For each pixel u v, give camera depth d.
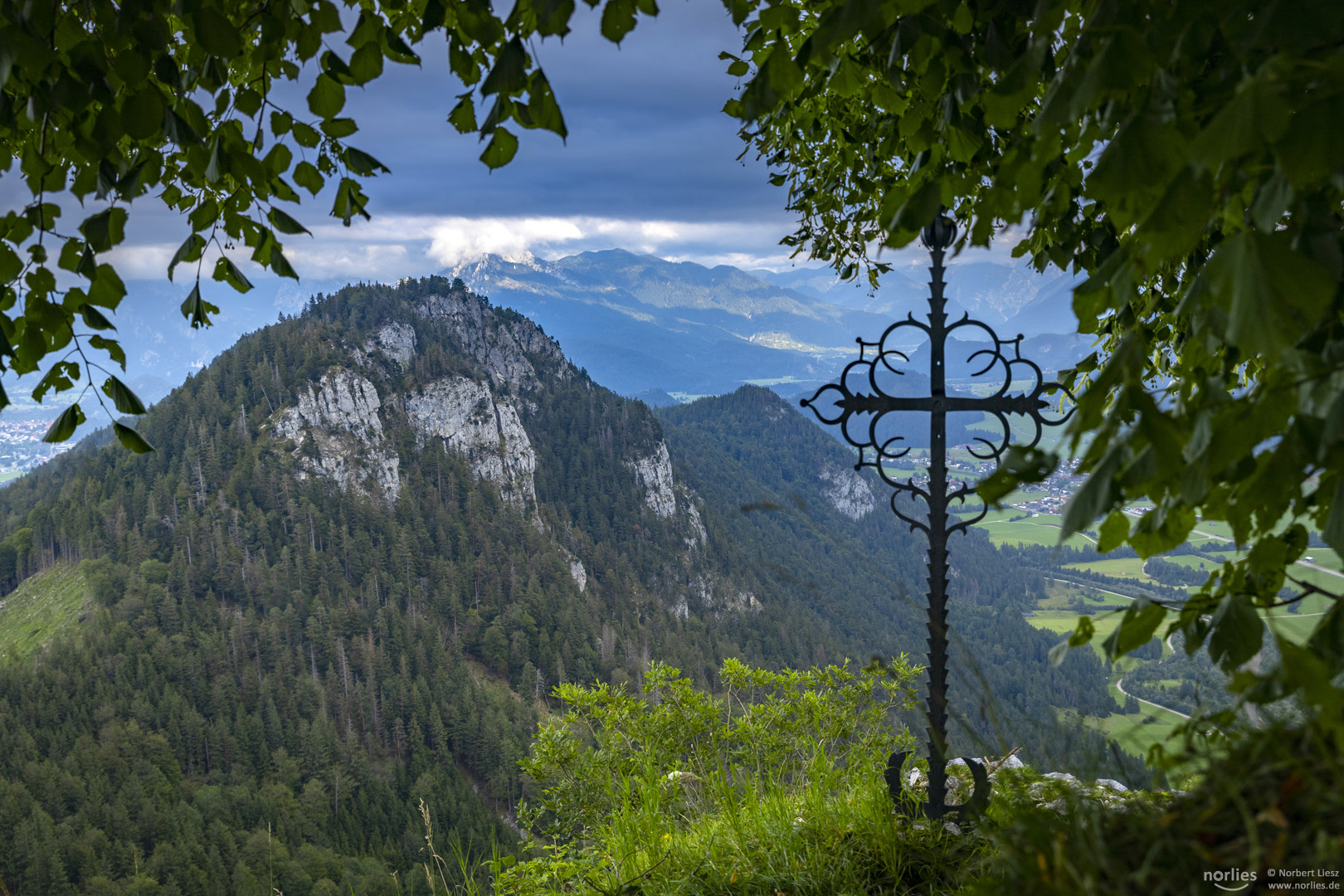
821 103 4.14
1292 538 1.18
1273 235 0.83
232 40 1.87
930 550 3.11
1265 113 0.78
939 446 3.15
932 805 2.90
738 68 3.68
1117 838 1.07
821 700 3.81
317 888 68.38
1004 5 1.77
